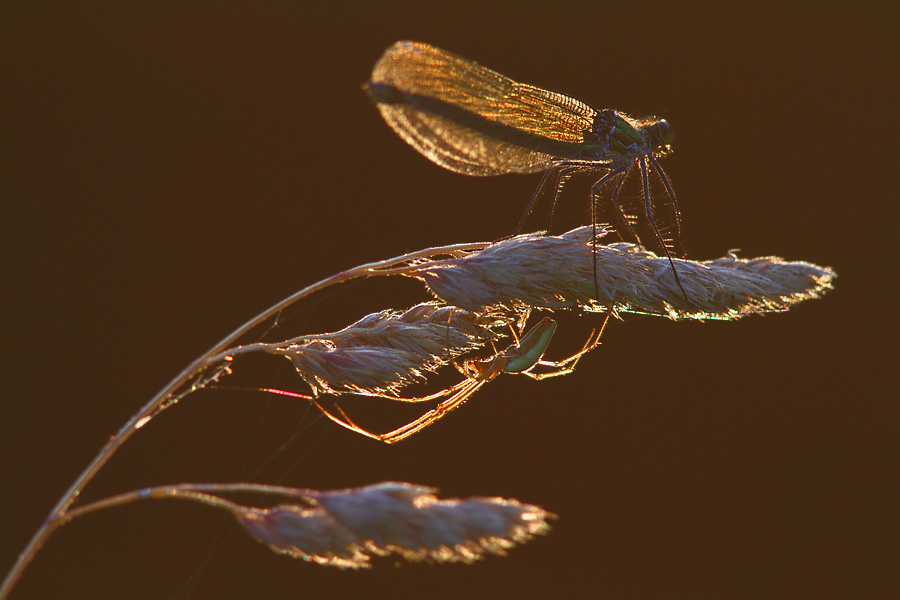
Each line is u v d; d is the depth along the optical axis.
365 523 0.81
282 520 0.82
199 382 0.84
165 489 0.82
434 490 0.82
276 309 0.84
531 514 0.82
